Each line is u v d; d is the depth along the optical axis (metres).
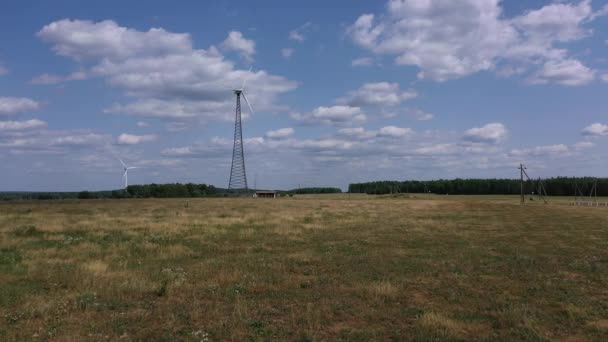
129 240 21.53
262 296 10.80
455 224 33.03
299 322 8.66
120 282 11.81
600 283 12.50
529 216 43.41
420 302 10.38
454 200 98.69
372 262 16.02
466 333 8.15
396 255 17.77
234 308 9.59
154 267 14.63
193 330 8.04
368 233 26.30
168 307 9.59
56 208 49.34
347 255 17.72
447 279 13.02
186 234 24.61
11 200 75.25
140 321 8.58
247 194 121.38
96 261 14.70
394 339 7.79
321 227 29.70
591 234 26.22
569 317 9.14
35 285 11.50
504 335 8.01
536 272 14.18
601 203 83.62
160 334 7.84
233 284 12.03
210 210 49.06
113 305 9.71
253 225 30.45
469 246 20.62
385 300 10.52
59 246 19.11
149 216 37.50
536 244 21.52
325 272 14.10
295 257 16.98
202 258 16.98
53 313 8.96
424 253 18.28
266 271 14.08
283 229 27.66
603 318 9.12
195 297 10.52
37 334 7.63
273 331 8.05
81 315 8.95
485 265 15.45
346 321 8.81
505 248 19.97
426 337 7.84
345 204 72.38
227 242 21.72
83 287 11.17
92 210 46.19
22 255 16.25
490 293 11.31
